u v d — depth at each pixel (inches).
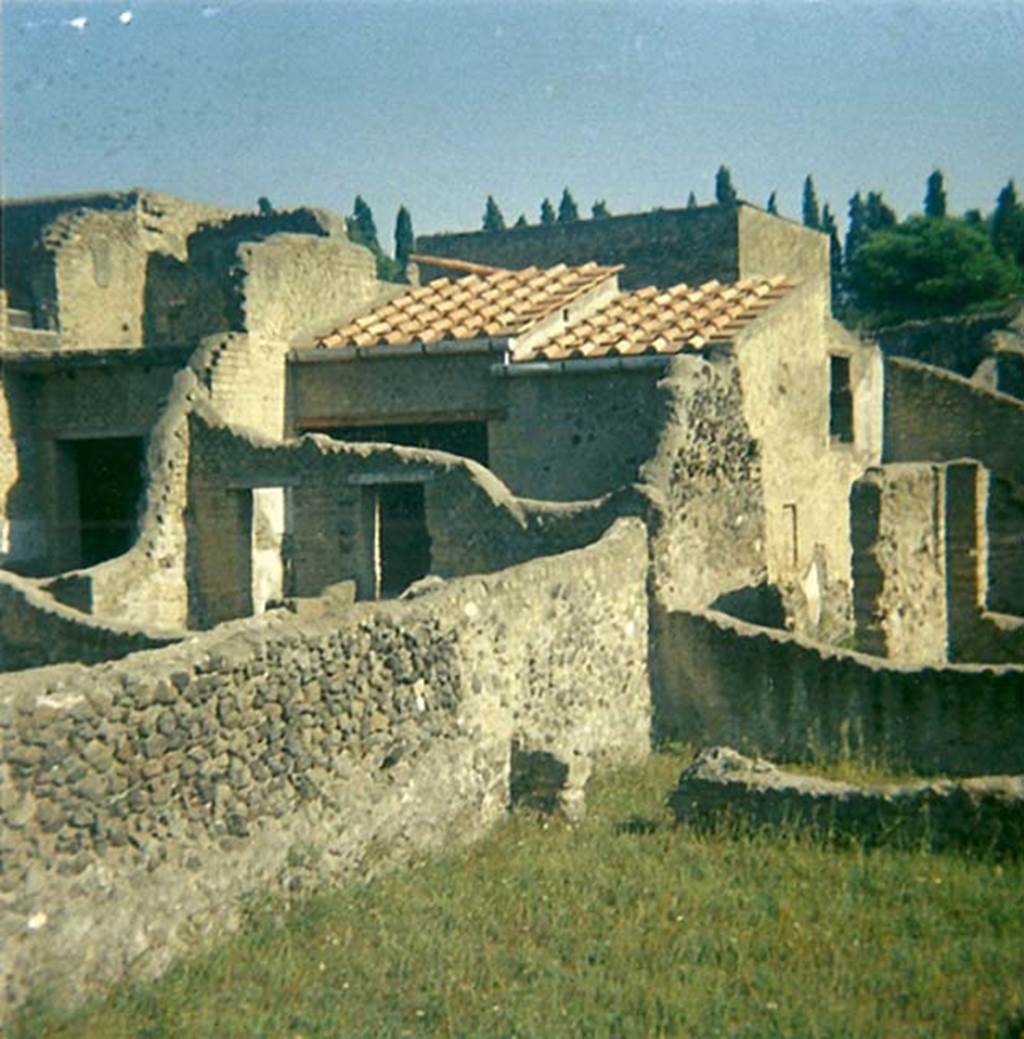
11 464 800.9
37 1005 270.2
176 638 483.2
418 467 653.9
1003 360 1291.8
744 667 546.3
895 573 644.7
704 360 680.4
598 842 405.4
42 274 983.0
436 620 418.9
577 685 508.1
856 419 1015.6
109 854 298.5
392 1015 276.8
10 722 278.8
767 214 1347.2
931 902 335.9
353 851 371.2
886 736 509.0
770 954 305.7
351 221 2033.7
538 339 770.8
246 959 311.6
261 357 772.0
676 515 609.0
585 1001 278.8
